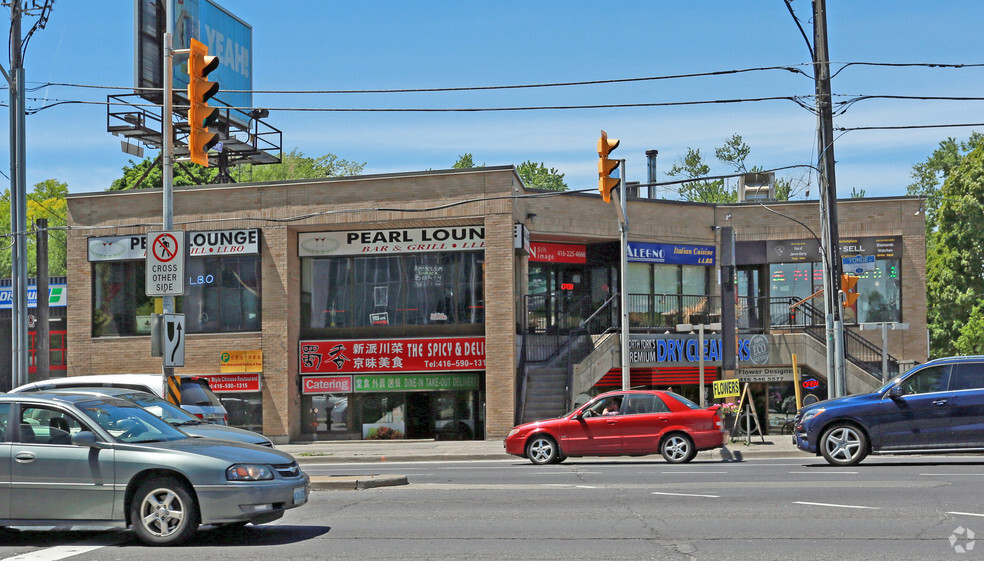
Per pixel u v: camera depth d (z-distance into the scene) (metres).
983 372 16.73
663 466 18.78
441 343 30.81
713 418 20.00
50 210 62.72
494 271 29.73
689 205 35.38
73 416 10.41
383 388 31.23
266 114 41.12
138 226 32.34
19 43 26.83
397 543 9.87
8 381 38.38
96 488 10.05
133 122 35.78
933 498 12.20
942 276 47.31
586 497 13.32
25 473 10.16
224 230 31.64
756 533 10.02
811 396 34.12
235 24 39.81
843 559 8.58
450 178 30.22
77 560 9.20
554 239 34.00
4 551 9.75
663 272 35.09
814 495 12.84
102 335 32.59
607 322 34.50
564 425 20.41
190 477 9.95
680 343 32.72
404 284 31.47
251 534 10.66
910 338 35.28
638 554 8.98
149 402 14.78
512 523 11.10
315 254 31.83
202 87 16.45
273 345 31.09
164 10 36.28
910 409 16.81
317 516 12.07
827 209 25.34
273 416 30.92
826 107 24.88
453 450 25.75
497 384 29.47
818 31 24.80
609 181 21.83
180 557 9.27
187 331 31.86
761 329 35.34
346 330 31.77
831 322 25.34
